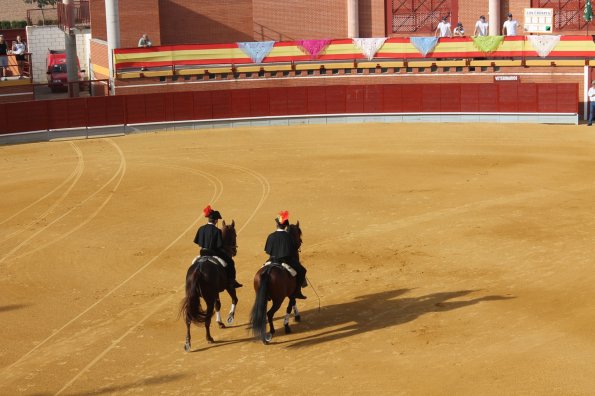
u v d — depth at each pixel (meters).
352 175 34.31
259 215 28.56
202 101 47.00
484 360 16.27
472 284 20.97
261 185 33.06
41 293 21.42
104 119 45.81
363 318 18.98
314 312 19.56
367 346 17.30
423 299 20.02
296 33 55.53
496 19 52.06
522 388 14.97
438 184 32.28
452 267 22.44
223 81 48.94
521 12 52.09
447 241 24.88
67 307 20.33
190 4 55.94
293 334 18.23
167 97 46.66
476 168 35.06
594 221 26.42
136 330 18.72
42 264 23.94
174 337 18.27
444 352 16.77
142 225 27.86
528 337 17.34
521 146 39.75
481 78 47.69
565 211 27.80
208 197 31.39
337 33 54.94
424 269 22.36
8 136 44.41
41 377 16.33
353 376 15.80
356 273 22.25
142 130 46.38
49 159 40.06
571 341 17.03
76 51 60.03
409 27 53.81
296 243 18.09
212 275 17.16
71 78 57.25
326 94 47.50
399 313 19.16
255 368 16.41
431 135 42.94
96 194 32.56
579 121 46.41
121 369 16.61
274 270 17.27
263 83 48.97
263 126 47.31
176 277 22.42
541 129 44.22
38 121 44.91
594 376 15.34
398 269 22.44
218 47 48.69
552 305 19.17
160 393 15.45
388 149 39.62
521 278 21.27
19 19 90.38
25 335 18.55
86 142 44.28
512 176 33.38
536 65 47.00
